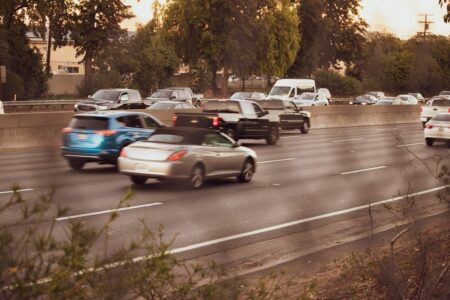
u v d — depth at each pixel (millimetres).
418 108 57938
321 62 90062
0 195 14547
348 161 24469
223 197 15703
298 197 16062
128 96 45312
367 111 52188
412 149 30125
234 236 11602
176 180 16531
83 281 3975
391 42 76625
